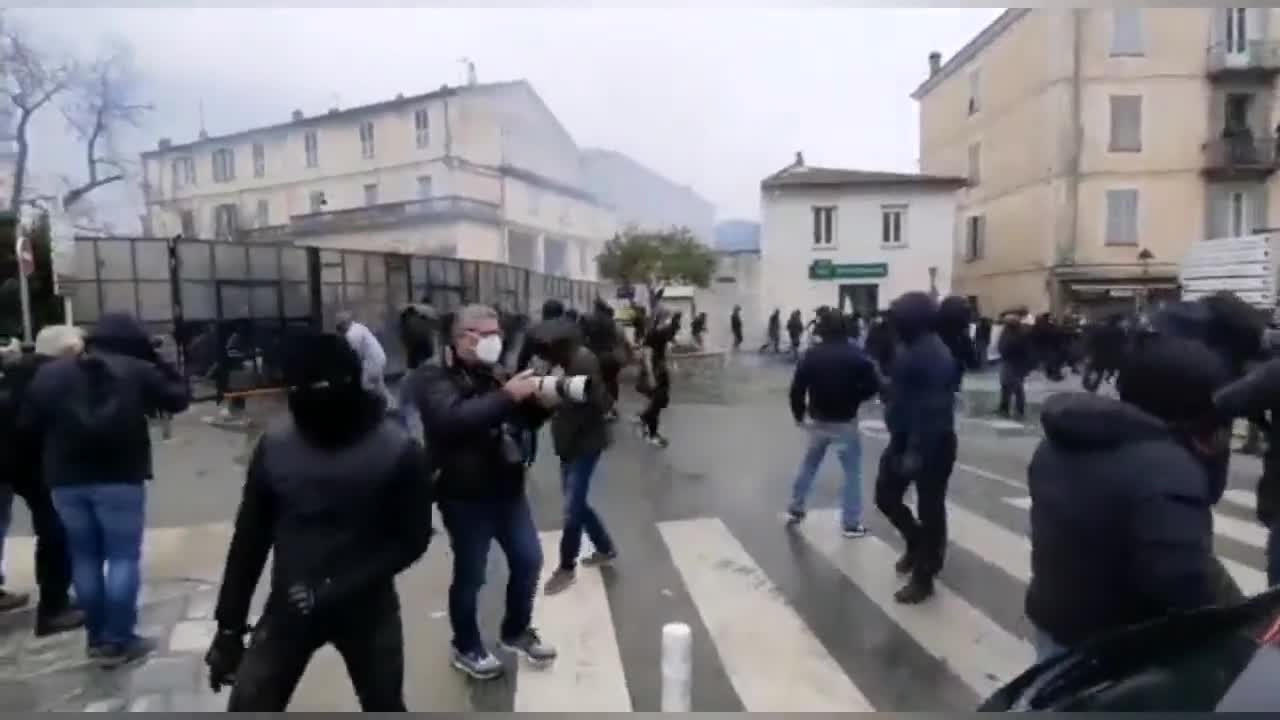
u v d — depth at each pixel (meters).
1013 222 27.47
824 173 31.66
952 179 29.69
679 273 31.31
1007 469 8.91
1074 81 24.64
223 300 14.31
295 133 30.41
